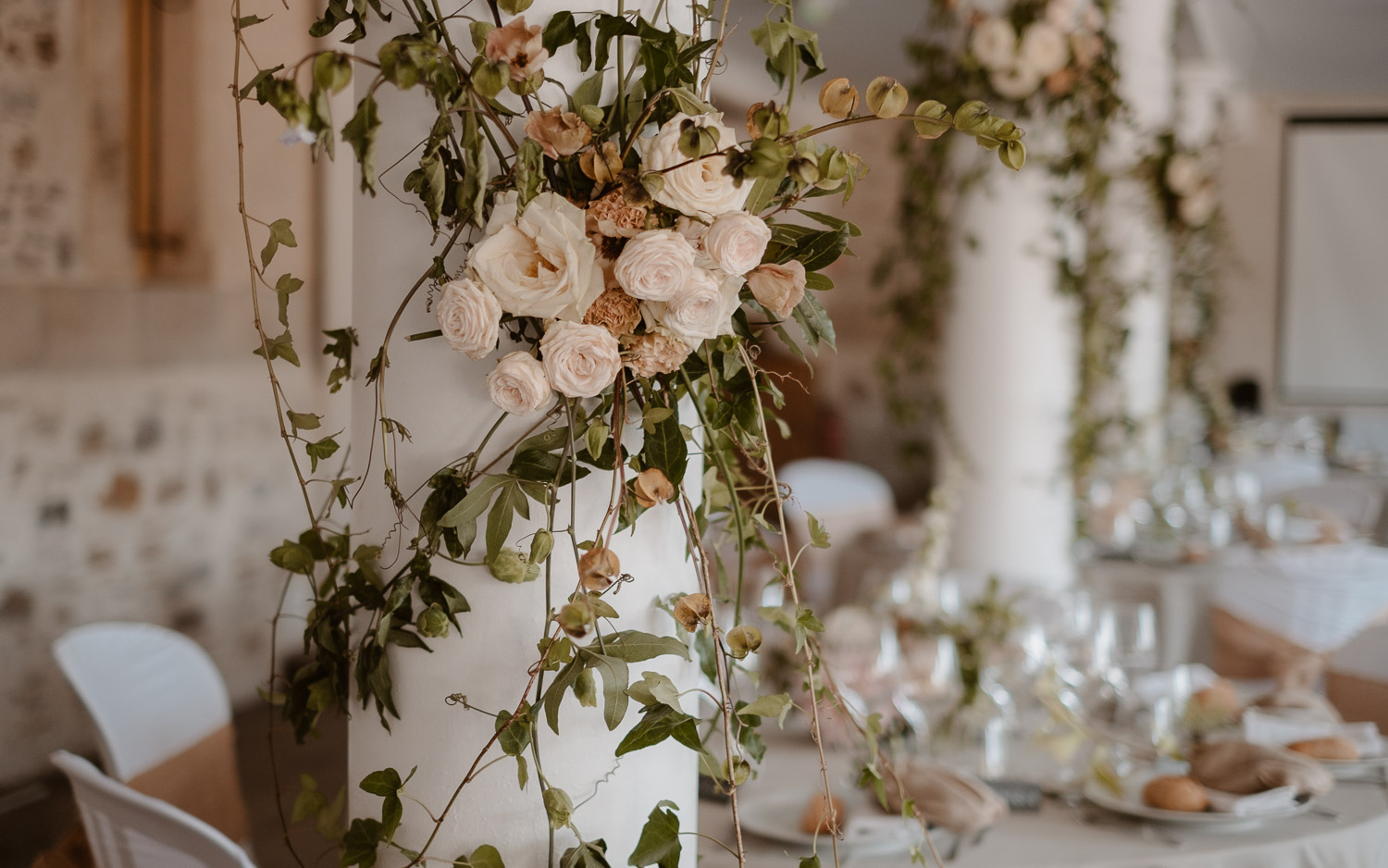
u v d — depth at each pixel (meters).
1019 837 1.75
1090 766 1.96
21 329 3.99
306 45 4.95
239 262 4.88
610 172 1.11
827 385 9.65
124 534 4.45
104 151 4.26
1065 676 2.23
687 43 1.20
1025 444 3.66
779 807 1.82
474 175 1.05
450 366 1.21
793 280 1.13
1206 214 3.96
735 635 1.18
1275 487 6.55
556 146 1.09
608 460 1.18
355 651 1.31
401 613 1.23
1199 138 7.61
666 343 1.11
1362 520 5.91
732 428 1.27
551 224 1.08
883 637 2.21
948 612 2.68
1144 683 2.33
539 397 1.08
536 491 1.15
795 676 2.20
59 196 4.10
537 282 1.08
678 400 1.28
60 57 4.06
